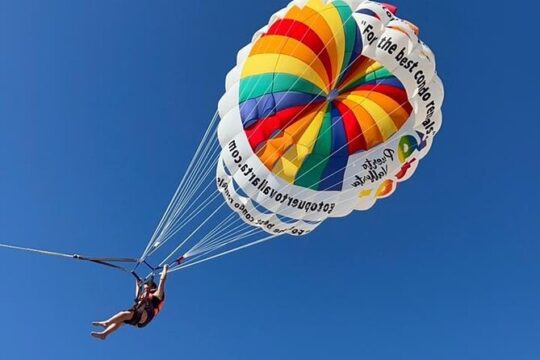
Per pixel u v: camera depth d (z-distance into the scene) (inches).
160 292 307.1
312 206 366.9
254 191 360.2
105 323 278.1
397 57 356.5
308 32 362.6
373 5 370.6
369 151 362.6
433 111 366.9
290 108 360.8
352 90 380.2
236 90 367.2
